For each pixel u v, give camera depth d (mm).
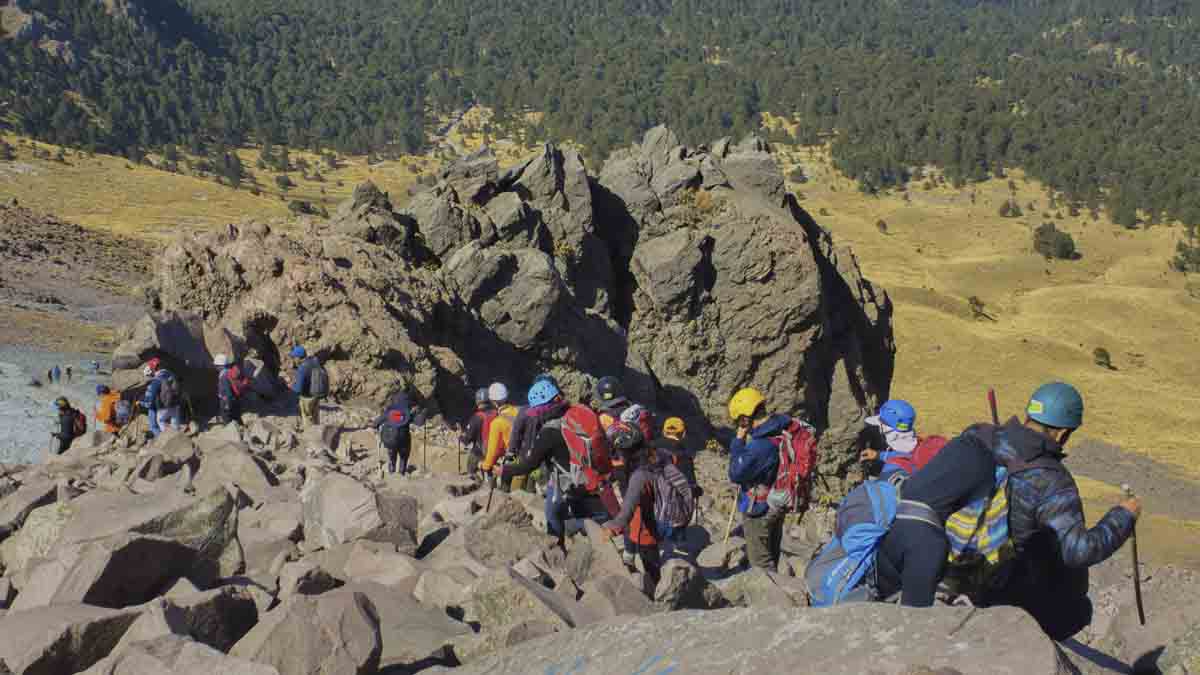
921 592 4195
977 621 3283
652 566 7758
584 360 32906
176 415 17938
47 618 4680
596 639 4141
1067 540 4250
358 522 7328
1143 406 131625
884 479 5750
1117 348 182875
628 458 7715
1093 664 4234
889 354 42781
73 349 44688
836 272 40938
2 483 9852
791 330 36344
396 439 15273
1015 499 4344
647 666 3738
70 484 9578
